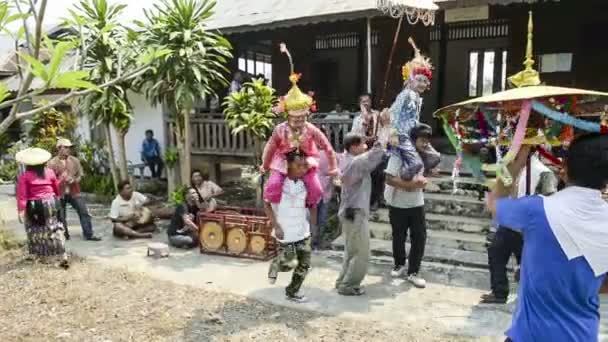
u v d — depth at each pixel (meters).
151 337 4.22
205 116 10.08
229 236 6.59
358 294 5.11
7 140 14.15
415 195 5.23
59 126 11.64
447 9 7.72
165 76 8.22
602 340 4.00
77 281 5.64
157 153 11.60
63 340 4.17
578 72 8.74
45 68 1.88
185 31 7.93
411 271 5.41
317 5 8.79
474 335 4.17
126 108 9.06
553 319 2.03
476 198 7.07
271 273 4.85
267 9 9.64
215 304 4.93
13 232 7.81
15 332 4.31
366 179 4.90
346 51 12.84
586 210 1.98
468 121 2.63
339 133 8.19
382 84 9.97
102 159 12.12
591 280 1.99
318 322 4.49
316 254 6.59
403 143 5.07
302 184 4.76
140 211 7.91
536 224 2.03
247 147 9.61
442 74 12.16
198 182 7.36
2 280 5.67
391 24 9.73
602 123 2.28
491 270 4.82
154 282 5.61
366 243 4.95
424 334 4.21
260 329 4.35
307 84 11.66
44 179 6.36
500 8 9.05
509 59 9.19
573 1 8.55
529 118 2.40
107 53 8.35
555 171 3.49
